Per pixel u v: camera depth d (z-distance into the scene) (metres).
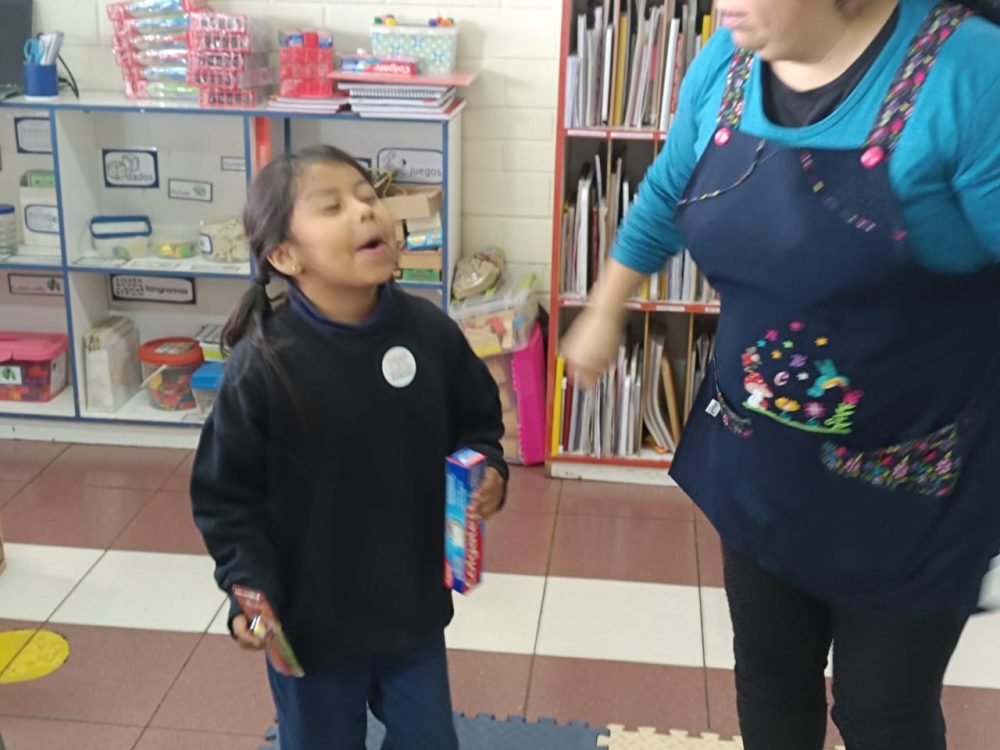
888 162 1.28
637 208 1.67
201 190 3.81
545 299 3.82
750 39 1.31
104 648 2.65
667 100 3.24
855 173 1.30
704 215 1.45
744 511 1.57
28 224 3.77
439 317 1.70
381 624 1.67
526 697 2.50
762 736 1.72
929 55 1.27
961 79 1.24
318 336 1.58
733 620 1.72
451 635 2.72
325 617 1.64
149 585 2.92
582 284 3.41
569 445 3.54
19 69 3.55
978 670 2.61
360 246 1.54
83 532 3.18
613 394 3.47
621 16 3.21
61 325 3.98
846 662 1.59
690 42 3.20
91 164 3.74
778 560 1.57
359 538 1.63
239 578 1.55
